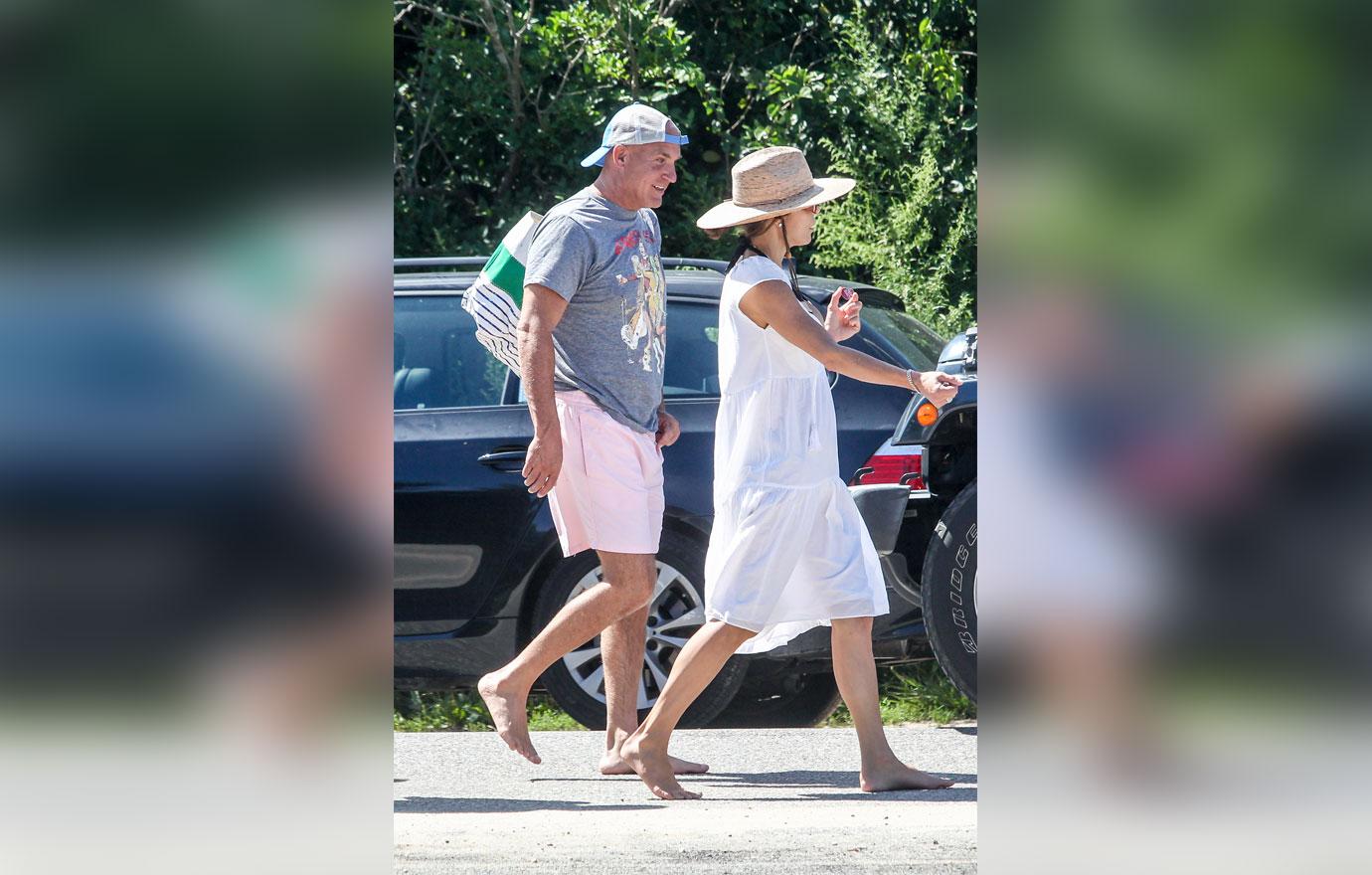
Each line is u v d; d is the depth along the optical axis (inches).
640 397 583.5
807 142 1647.4
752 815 511.2
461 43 1621.6
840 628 574.2
